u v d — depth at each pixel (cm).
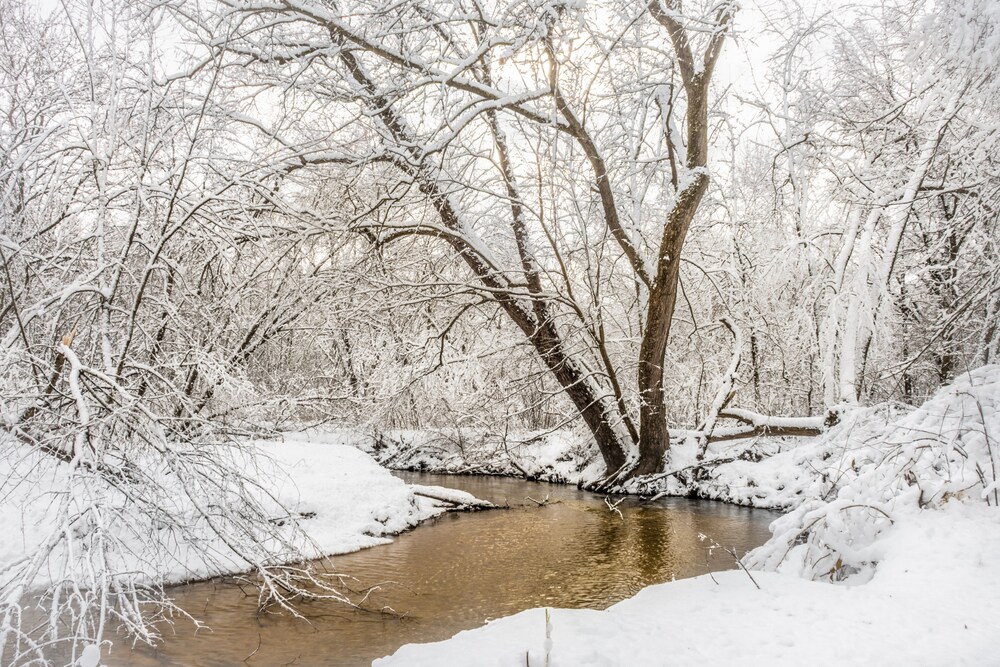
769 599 592
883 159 1406
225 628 654
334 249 1348
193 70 1109
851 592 600
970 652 459
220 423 789
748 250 1880
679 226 1347
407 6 1157
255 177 1163
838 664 451
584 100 1251
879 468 823
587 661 452
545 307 1545
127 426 661
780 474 1398
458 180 1354
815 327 1619
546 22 1093
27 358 670
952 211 1409
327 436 2073
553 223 1307
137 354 912
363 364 1886
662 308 1434
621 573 888
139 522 620
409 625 673
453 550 1010
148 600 588
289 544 729
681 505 1412
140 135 942
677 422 2053
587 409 1605
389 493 1194
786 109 1741
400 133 1339
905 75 1448
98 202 848
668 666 454
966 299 1096
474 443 1953
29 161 875
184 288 1054
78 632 461
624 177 1520
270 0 1148
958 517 693
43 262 892
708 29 1214
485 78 1402
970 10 714
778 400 1989
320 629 657
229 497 738
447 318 1712
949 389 916
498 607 739
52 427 694
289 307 1340
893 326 1552
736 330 1667
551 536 1115
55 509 751
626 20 1288
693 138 1341
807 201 1753
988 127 884
